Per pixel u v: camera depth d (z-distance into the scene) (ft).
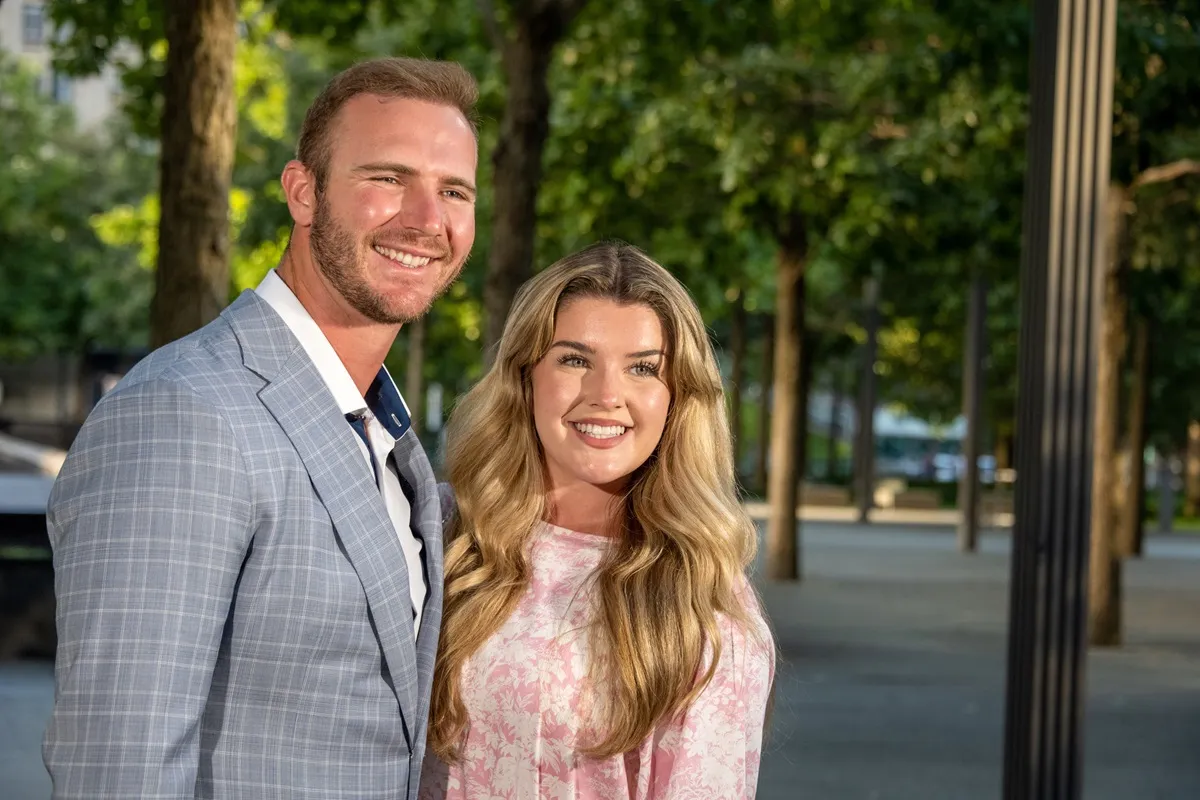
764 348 119.44
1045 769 15.55
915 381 124.36
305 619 7.30
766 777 25.88
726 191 47.50
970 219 47.57
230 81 19.20
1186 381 102.22
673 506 9.57
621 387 9.43
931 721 31.58
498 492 9.68
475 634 9.27
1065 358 15.60
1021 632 15.87
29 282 130.52
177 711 6.72
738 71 44.62
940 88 40.78
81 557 6.75
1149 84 34.24
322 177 7.84
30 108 126.82
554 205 48.98
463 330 83.05
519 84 30.09
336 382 7.91
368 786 7.54
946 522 106.22
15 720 25.64
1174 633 49.03
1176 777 27.14
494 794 9.18
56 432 163.12
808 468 167.12
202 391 7.13
